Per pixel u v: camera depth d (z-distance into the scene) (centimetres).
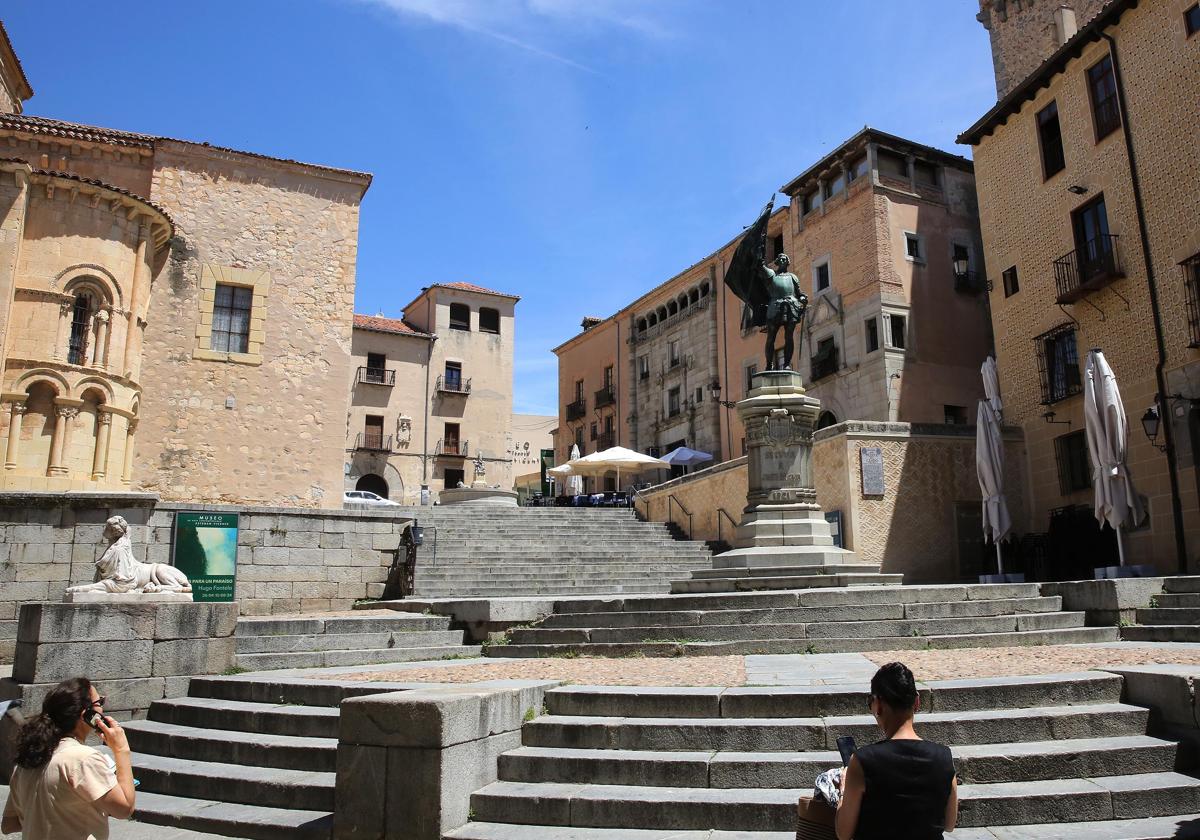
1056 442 2162
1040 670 744
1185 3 1859
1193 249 1816
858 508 1961
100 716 428
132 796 419
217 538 1526
